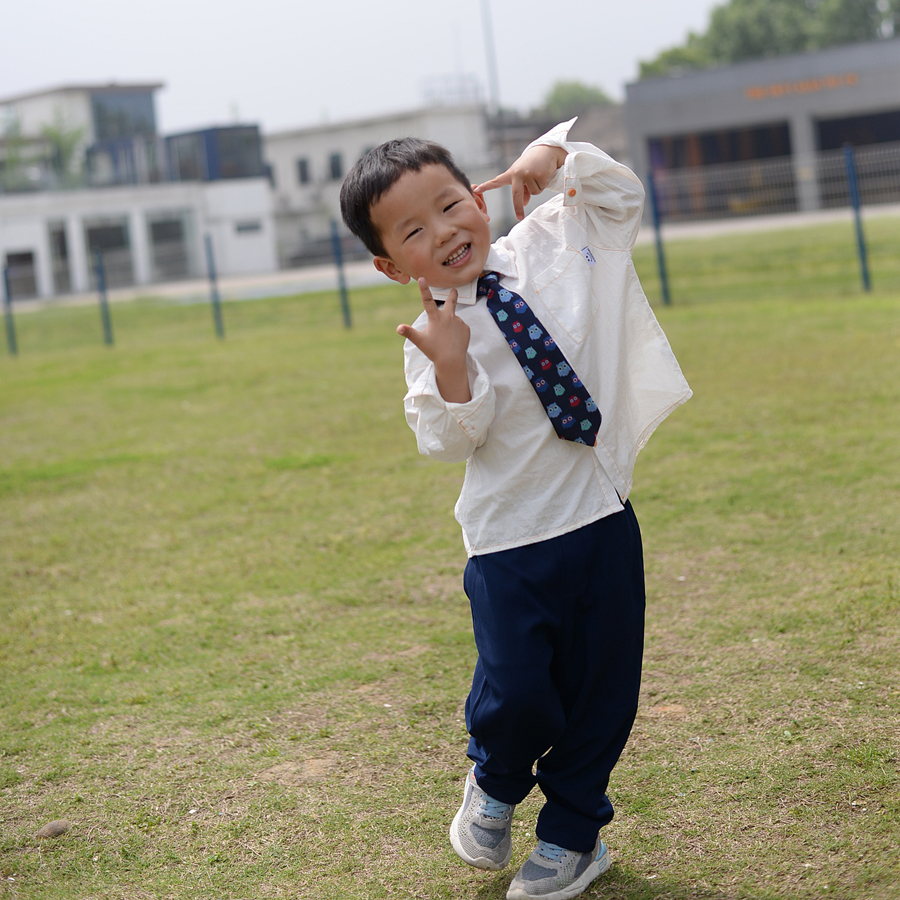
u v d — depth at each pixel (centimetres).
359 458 600
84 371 1189
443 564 407
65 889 219
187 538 477
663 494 466
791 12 6225
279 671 320
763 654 297
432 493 512
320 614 366
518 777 198
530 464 186
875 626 306
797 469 484
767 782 232
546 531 186
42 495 586
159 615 379
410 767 256
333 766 260
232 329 1565
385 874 215
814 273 1315
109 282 3931
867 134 3750
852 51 3547
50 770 270
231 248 4150
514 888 197
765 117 3709
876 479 455
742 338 880
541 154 198
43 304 3247
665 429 589
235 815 242
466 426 178
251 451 645
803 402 619
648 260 1759
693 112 3806
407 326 176
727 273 1427
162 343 1470
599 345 196
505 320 185
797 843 209
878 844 205
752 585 352
